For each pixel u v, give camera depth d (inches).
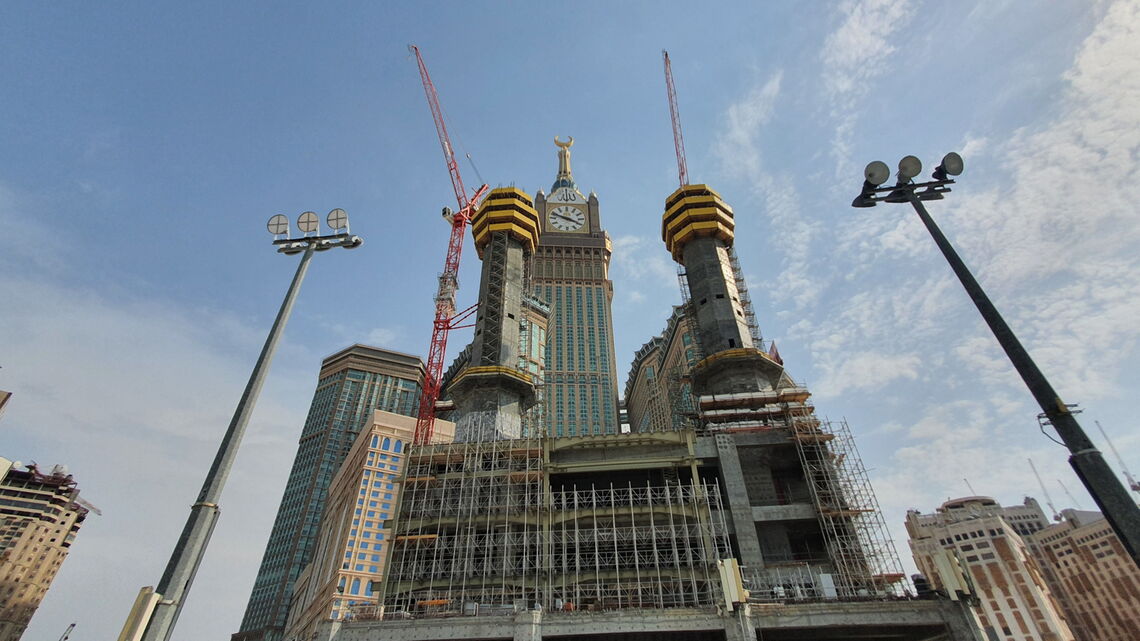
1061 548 7431.1
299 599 7076.8
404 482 2913.4
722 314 3843.5
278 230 1194.6
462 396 3668.8
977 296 782.5
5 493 7588.6
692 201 4426.7
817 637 2041.1
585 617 1969.7
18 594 7239.2
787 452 2938.0
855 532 2623.0
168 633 717.9
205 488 824.3
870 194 920.3
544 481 2871.6
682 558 2610.7
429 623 1989.4
